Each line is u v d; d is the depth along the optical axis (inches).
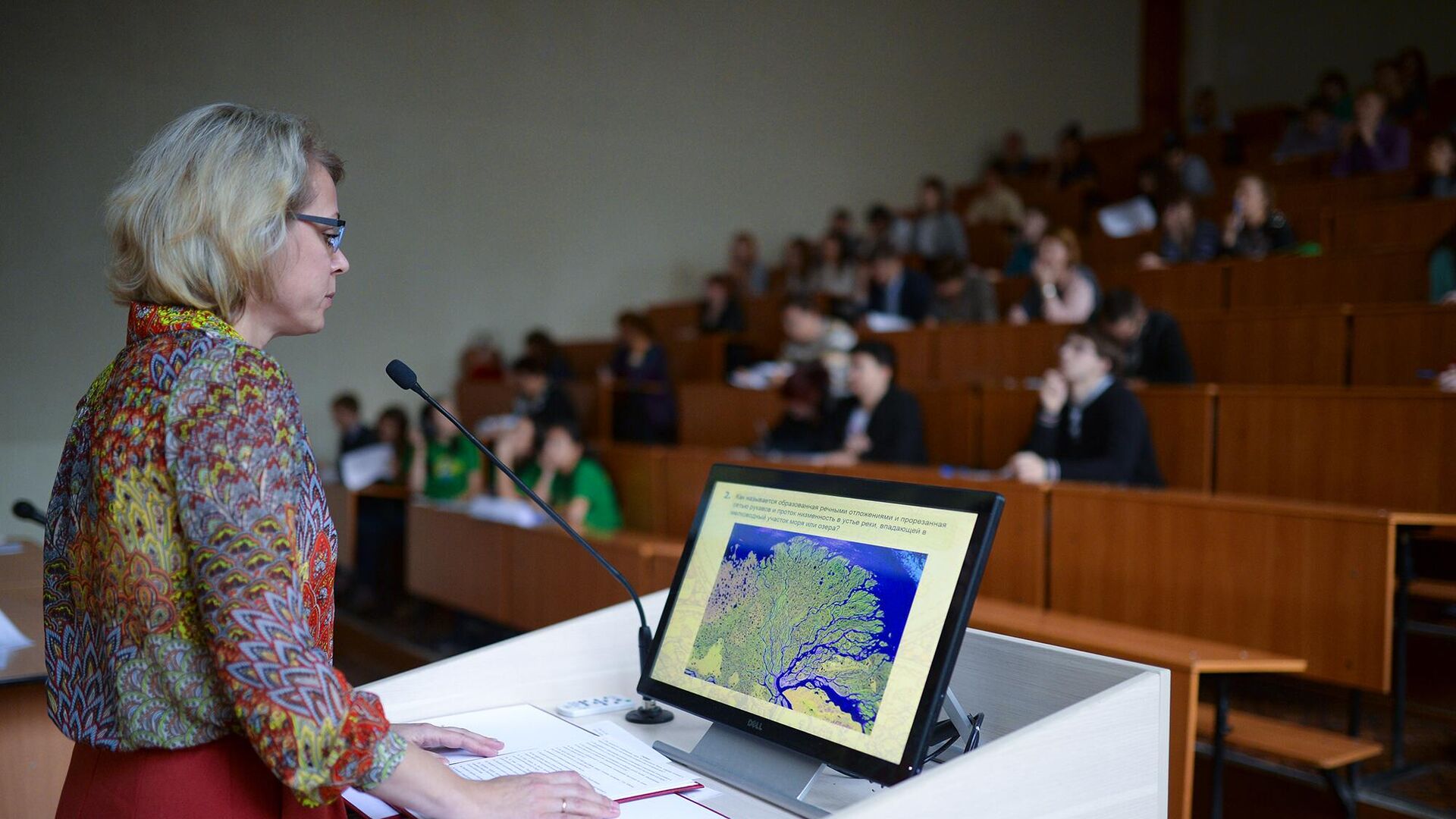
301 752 26.1
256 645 26.0
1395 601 87.6
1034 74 346.3
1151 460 111.6
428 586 140.9
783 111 293.1
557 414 176.6
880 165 312.5
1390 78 237.8
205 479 26.6
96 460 28.0
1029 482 94.5
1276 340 127.6
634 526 136.9
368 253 230.1
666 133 272.4
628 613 48.1
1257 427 109.4
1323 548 76.5
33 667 57.7
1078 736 32.0
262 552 26.7
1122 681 35.3
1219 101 365.4
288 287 30.5
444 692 43.7
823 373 141.6
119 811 28.4
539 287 253.0
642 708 43.8
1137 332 130.0
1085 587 89.3
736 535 40.8
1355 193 189.6
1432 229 154.0
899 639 34.0
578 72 258.4
